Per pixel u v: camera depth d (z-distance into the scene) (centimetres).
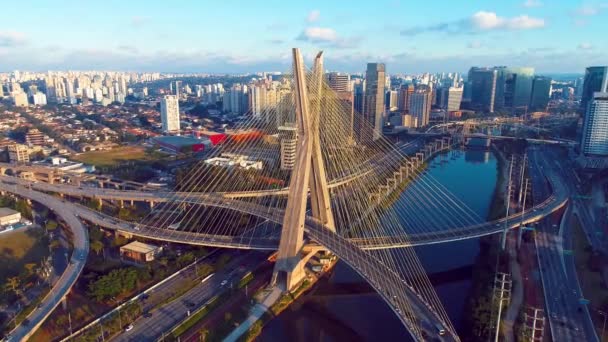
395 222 17812
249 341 10650
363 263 12050
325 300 12938
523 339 10031
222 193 19250
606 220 18462
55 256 14850
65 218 17950
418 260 14850
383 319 12075
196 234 15688
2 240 16438
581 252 15238
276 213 16162
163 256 14812
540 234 16875
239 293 12650
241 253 15188
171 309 11656
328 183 19975
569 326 10981
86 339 9994
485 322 10588
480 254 15425
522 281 13200
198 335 10675
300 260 13212
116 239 15862
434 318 10206
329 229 14200
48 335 10562
